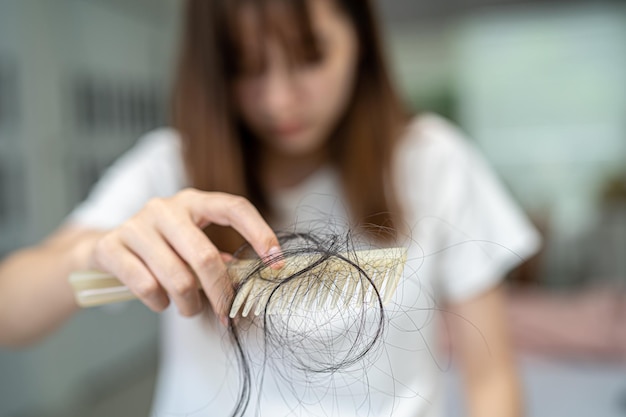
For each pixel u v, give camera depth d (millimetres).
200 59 539
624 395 1151
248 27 502
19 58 1707
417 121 675
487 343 597
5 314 500
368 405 380
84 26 1953
